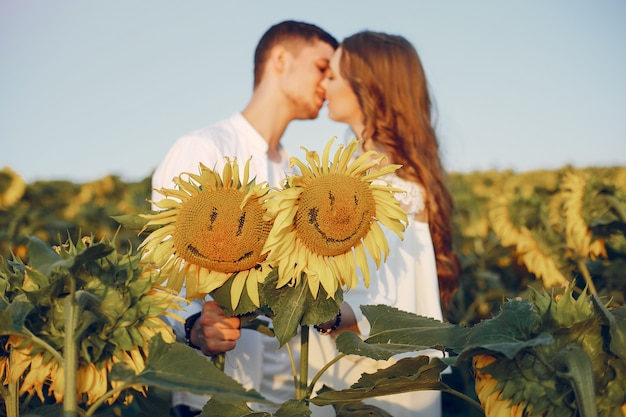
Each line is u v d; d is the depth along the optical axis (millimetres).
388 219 1727
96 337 1494
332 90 3217
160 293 1568
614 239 3492
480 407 1639
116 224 8984
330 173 1711
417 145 3057
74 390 1408
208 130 3115
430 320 1831
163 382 1396
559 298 1648
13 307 1522
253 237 1678
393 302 2693
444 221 3102
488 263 6258
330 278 1687
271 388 2924
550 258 4305
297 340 2912
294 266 1692
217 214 1669
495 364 1518
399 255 2779
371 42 3139
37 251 1386
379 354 1710
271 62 3336
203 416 1696
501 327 1532
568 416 1472
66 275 1500
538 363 1500
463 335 1734
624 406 1505
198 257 1689
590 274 3414
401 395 2789
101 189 12188
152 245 1680
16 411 1677
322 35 3418
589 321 1503
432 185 3049
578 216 3514
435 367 1607
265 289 1710
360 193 1694
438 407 2914
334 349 2857
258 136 3172
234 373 2834
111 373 1416
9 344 1650
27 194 9758
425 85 3188
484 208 9078
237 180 1703
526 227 4496
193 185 1699
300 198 1685
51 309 1507
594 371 1511
